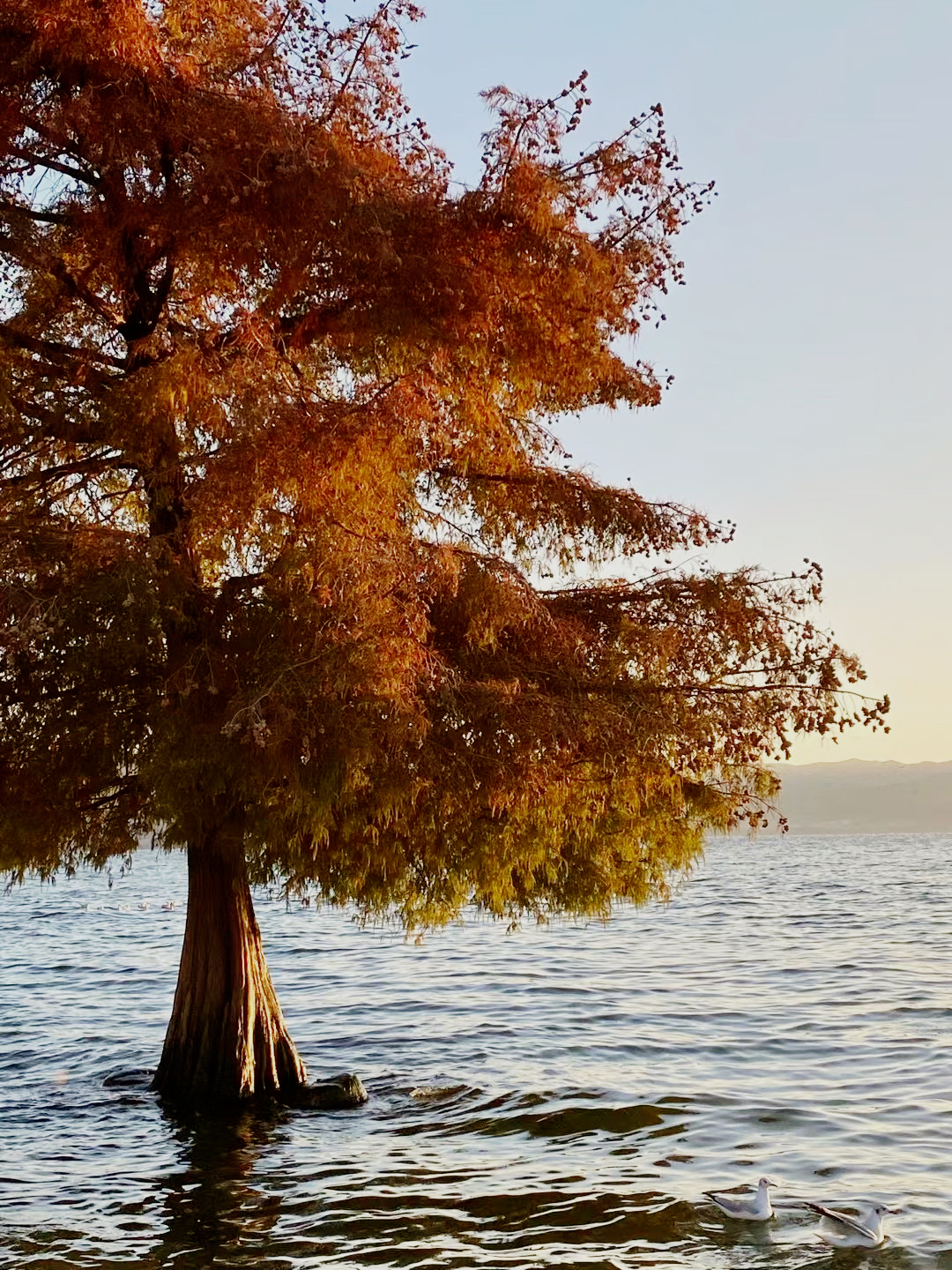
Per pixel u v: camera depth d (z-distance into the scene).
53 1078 17.62
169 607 11.09
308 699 10.40
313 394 12.09
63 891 76.81
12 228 11.89
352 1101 14.88
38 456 12.58
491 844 12.45
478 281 11.84
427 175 12.71
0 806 11.95
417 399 11.64
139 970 31.62
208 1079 14.34
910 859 141.00
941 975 29.02
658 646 12.80
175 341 12.09
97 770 11.95
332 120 12.24
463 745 11.56
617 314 12.70
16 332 12.38
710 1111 14.80
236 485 10.83
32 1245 10.09
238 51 12.53
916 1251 9.77
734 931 42.62
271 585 11.25
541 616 12.53
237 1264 9.58
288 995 26.86
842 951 35.31
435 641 12.27
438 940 39.88
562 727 11.72
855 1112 14.77
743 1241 10.04
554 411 14.21
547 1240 10.08
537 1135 13.60
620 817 13.59
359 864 12.55
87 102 11.00
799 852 185.00
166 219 11.69
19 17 10.86
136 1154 12.80
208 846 13.80
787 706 12.73
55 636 10.99
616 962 32.62
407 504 12.20
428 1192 11.40
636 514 13.23
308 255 11.69
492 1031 21.14
